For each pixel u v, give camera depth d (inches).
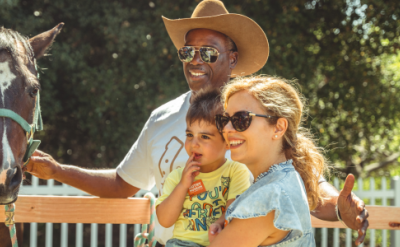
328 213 75.2
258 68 104.5
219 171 74.1
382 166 386.9
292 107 60.2
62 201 90.8
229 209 59.0
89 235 289.0
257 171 61.1
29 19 249.6
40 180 274.7
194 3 268.5
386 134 330.0
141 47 265.6
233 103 60.1
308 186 62.6
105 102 260.4
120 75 270.5
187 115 73.4
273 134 59.0
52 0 260.2
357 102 307.1
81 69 263.6
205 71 91.8
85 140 291.1
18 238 123.5
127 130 269.3
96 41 276.1
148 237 88.5
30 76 82.1
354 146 334.0
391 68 342.0
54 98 272.4
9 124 76.2
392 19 294.8
